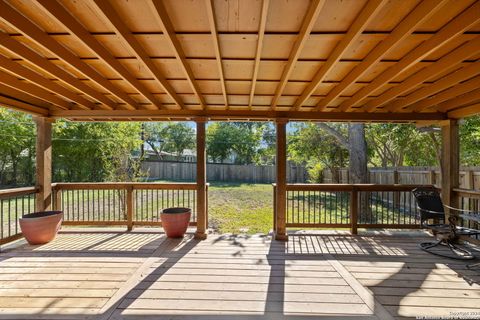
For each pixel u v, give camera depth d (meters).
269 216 6.84
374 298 2.56
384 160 10.73
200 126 4.48
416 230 4.95
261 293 2.64
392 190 4.73
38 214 4.22
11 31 2.04
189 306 2.40
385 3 1.58
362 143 7.80
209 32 2.09
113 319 2.20
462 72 2.78
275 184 4.83
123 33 1.93
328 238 4.48
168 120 4.85
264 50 2.41
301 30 2.01
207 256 3.63
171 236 4.44
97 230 4.84
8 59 2.54
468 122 5.98
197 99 3.82
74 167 10.41
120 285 2.79
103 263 3.37
